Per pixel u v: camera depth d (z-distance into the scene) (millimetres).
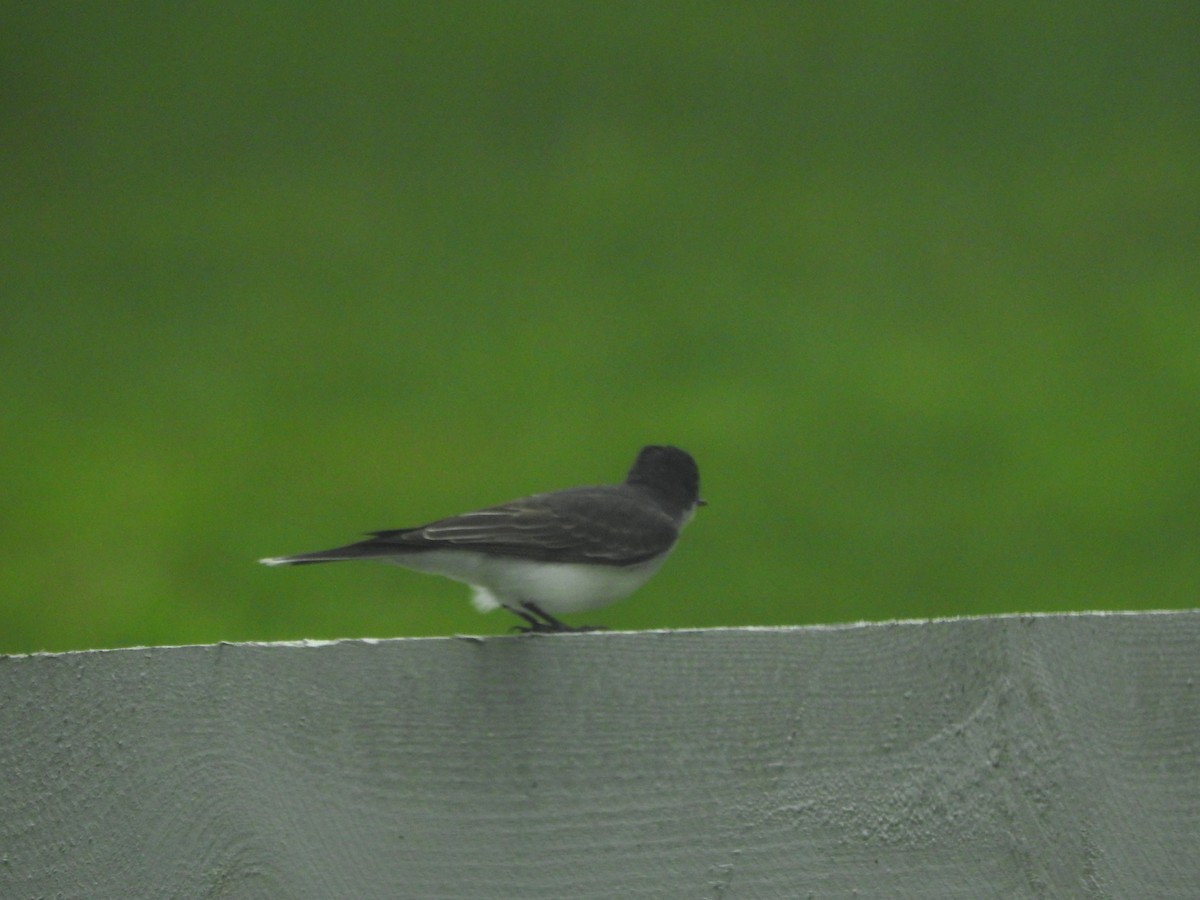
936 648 4656
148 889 4320
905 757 4590
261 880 4359
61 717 4387
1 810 4332
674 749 4582
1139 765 4656
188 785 4383
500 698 4582
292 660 4504
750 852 4520
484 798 4520
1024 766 4605
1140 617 4762
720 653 4652
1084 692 4672
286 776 4426
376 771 4480
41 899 4305
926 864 4527
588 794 4547
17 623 13109
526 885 4473
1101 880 4562
